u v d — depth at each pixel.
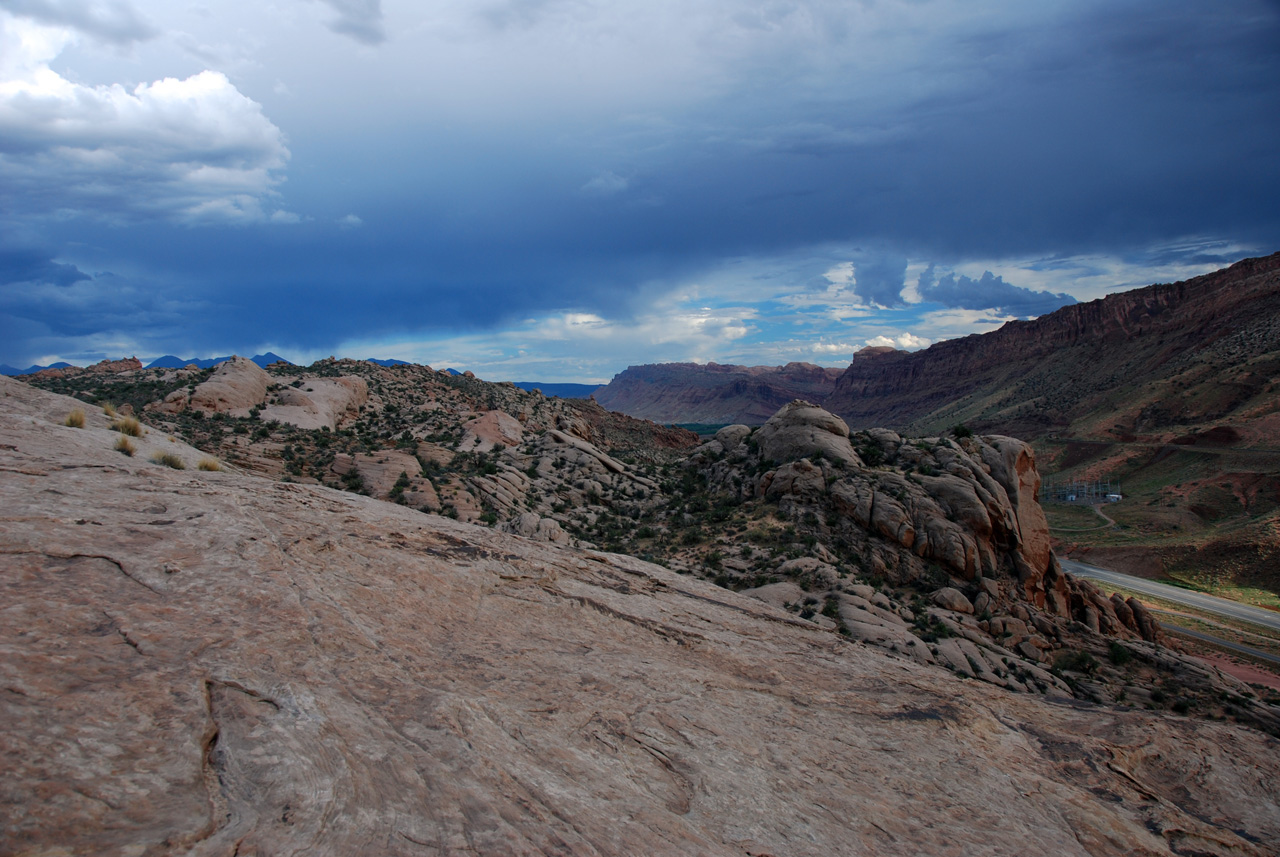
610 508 55.50
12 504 6.91
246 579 6.93
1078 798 9.07
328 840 3.89
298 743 4.75
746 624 13.32
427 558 10.23
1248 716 34.22
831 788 7.48
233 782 4.16
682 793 6.45
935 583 41.16
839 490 46.00
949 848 6.95
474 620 8.99
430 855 4.06
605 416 145.12
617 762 6.56
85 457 10.10
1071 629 41.66
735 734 8.04
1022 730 11.30
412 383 109.31
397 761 5.04
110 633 5.21
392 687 6.31
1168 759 11.24
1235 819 9.96
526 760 5.80
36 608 5.12
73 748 3.85
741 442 63.19
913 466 50.00
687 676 9.41
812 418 55.66
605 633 10.33
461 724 5.91
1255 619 78.00
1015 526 45.06
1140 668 38.91
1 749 3.59
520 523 40.28
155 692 4.70
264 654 5.81
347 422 75.75
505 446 74.50
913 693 11.22
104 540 6.73
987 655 33.75
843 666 12.17
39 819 3.25
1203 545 101.38
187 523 7.80
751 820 6.31
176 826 3.58
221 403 61.88
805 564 37.53
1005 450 49.38
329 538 9.35
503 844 4.39
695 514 51.09
